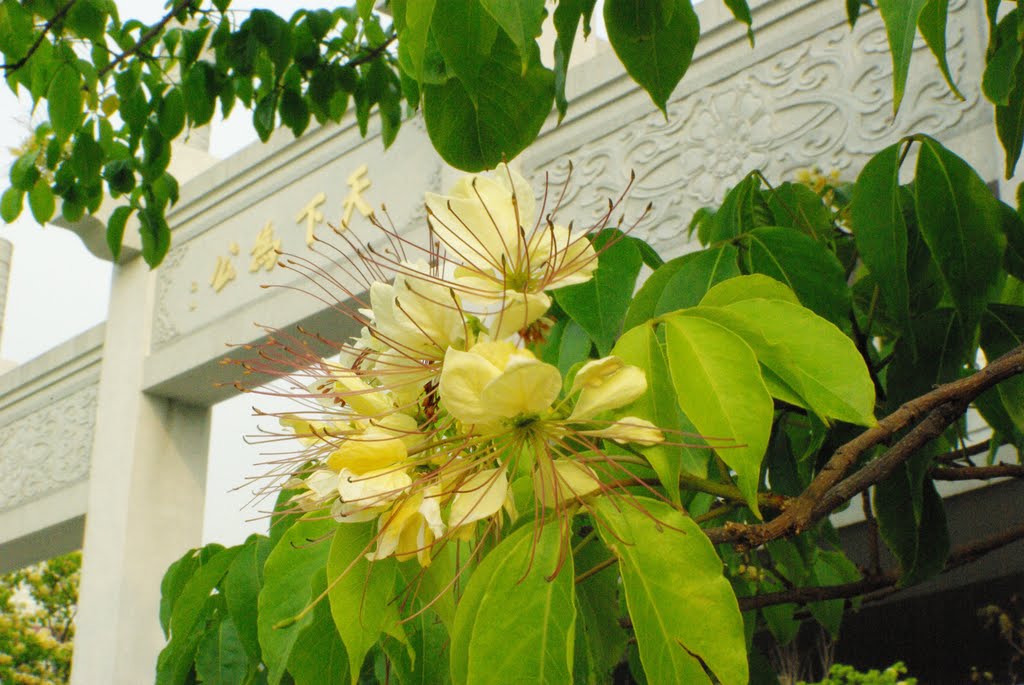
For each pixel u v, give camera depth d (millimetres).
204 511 3609
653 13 586
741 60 2223
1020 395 690
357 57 1376
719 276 639
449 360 432
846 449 525
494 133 593
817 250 690
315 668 529
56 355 4020
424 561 447
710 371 459
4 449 4074
